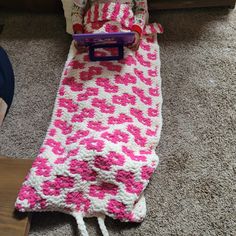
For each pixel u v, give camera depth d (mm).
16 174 998
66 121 1112
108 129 1044
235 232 917
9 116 1227
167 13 1524
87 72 1188
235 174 1028
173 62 1343
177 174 1042
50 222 966
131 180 945
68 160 964
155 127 1122
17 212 929
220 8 1529
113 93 1136
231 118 1162
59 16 1554
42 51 1418
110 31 1228
